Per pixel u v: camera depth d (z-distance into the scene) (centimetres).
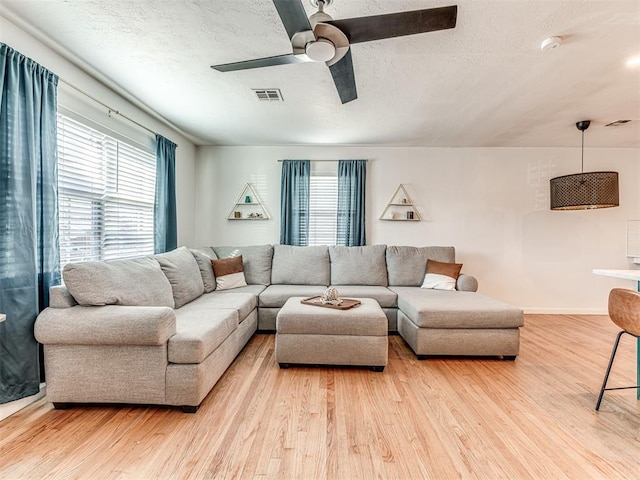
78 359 192
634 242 448
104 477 141
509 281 459
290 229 457
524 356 293
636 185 449
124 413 192
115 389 193
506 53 221
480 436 173
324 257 420
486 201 459
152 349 193
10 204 188
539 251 457
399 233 465
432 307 284
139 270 247
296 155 469
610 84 266
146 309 196
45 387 209
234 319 259
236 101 310
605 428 181
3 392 184
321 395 217
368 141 436
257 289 377
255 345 319
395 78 258
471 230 461
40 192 209
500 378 246
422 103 308
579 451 161
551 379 245
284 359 259
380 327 255
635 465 152
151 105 321
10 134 188
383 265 417
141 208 343
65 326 187
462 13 180
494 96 291
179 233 422
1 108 185
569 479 142
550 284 457
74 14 188
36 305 198
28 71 198
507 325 279
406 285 407
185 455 155
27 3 179
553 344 326
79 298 197
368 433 175
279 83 272
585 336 352
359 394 219
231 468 147
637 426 183
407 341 312
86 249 266
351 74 204
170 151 378
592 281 453
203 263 364
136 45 219
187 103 315
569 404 208
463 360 284
